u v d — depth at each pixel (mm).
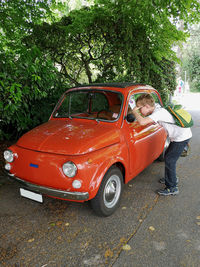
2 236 2744
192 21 6660
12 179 3094
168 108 3383
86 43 7797
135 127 3656
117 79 8055
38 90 5059
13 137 6484
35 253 2473
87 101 3801
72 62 8258
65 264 2324
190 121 3359
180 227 2926
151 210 3330
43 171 2787
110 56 8055
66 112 3936
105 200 3055
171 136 3504
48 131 3273
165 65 9516
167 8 6340
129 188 4023
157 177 4492
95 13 6676
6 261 2357
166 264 2324
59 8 8742
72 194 2635
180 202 3562
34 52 5066
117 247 2564
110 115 3527
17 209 3342
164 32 7156
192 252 2490
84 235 2770
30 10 6922
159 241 2662
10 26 6562
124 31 6973
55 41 6996
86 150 2758
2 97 4820
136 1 6375
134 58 7453
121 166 3383
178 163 5320
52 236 2752
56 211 3299
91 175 2678
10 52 5340
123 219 3104
